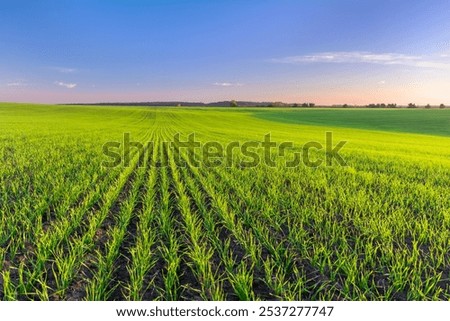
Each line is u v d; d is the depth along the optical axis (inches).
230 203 314.2
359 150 923.4
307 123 2805.1
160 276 189.8
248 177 430.9
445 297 171.0
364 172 507.8
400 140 1492.4
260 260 206.7
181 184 375.6
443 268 199.0
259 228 243.8
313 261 197.9
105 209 276.1
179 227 257.0
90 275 186.7
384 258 199.6
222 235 247.4
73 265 186.5
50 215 274.2
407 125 2662.4
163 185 369.4
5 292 162.4
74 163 508.1
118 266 195.6
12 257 195.6
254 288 179.6
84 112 3624.5
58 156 560.1
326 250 214.5
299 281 166.9
